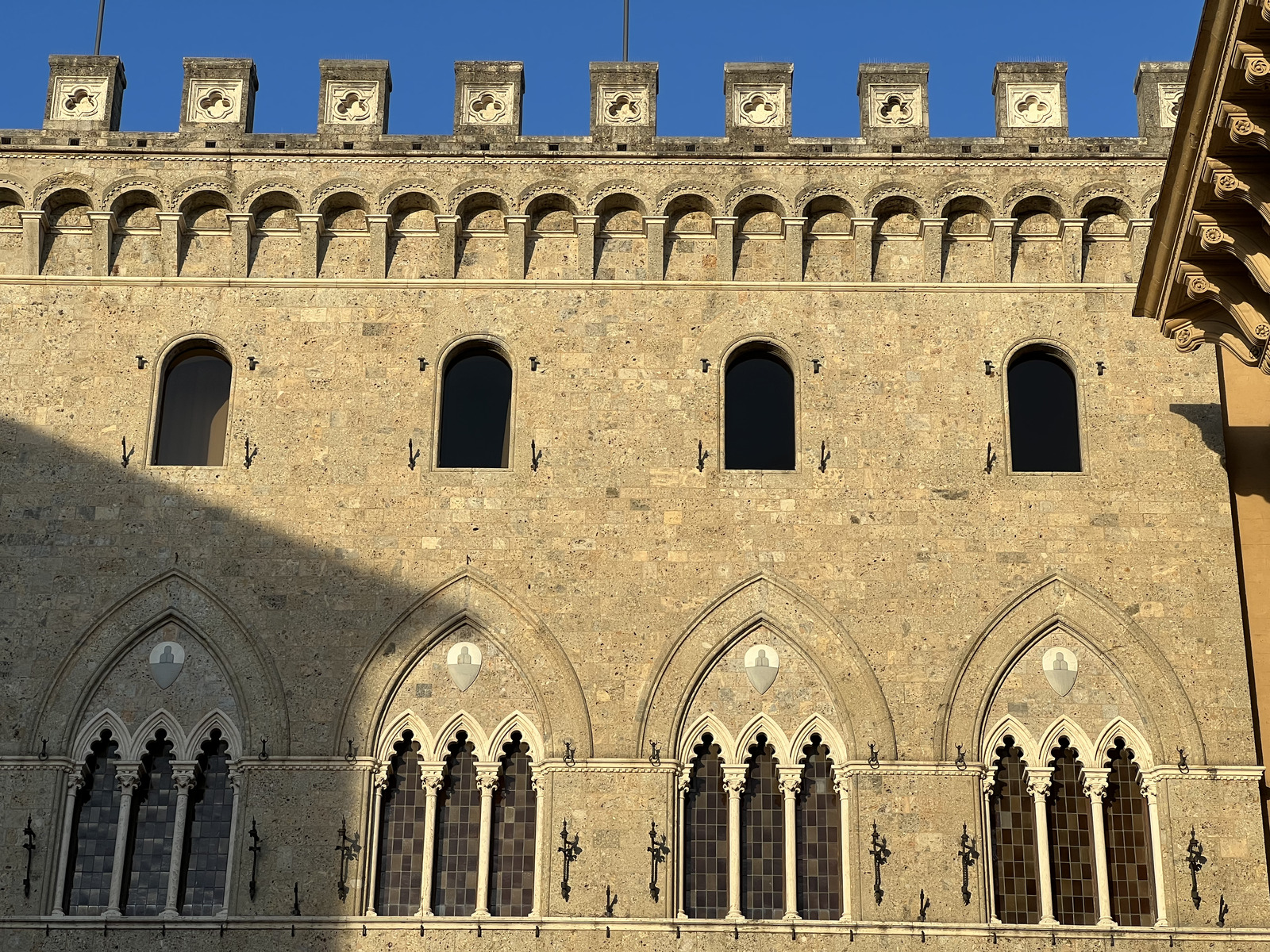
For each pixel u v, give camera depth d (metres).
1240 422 41.16
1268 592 39.78
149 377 41.12
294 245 42.44
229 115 43.22
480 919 37.09
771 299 41.81
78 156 42.47
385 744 38.56
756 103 43.38
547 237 42.53
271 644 39.00
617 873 37.50
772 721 38.69
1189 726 38.25
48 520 39.81
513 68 43.78
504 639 39.16
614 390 41.06
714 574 39.53
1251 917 36.94
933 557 39.62
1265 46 30.09
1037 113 43.22
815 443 40.56
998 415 40.78
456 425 41.25
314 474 40.34
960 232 42.44
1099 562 39.56
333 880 37.38
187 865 37.81
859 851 37.56
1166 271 36.12
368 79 43.47
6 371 41.03
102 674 38.84
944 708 38.53
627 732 38.44
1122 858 37.84
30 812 37.78
